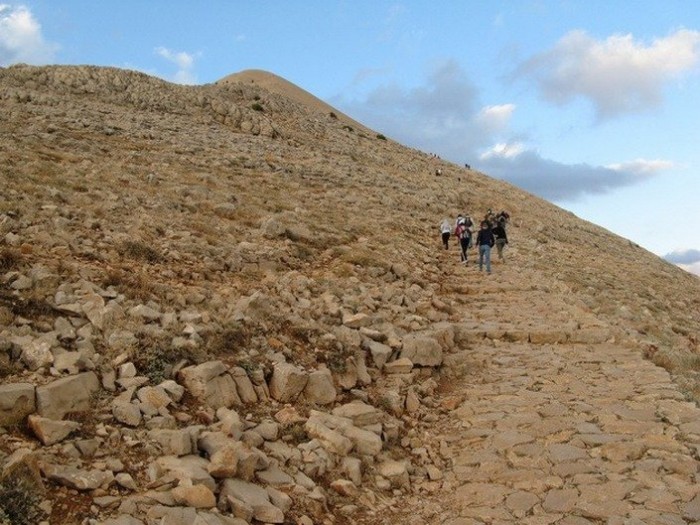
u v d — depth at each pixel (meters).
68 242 14.00
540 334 15.89
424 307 17.52
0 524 5.17
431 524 7.48
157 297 11.79
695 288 39.22
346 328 12.68
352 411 9.71
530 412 10.84
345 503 7.60
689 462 8.64
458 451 9.57
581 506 7.56
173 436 7.27
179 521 5.90
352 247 22.89
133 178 25.33
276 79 117.62
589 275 28.77
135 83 57.84
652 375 12.85
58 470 6.18
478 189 57.53
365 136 71.94
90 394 7.81
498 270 25.44
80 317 9.73
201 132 46.31
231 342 10.32
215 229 20.03
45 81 53.03
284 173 37.78
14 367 7.83
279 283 15.73
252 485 7.02
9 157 23.55
